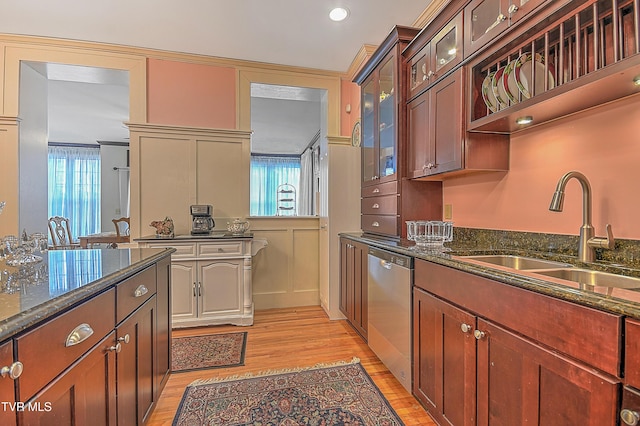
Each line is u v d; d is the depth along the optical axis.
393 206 2.39
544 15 1.30
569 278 1.31
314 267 3.64
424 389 1.61
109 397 1.11
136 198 3.14
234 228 3.15
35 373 0.75
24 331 0.72
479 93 1.76
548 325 0.94
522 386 1.03
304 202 7.54
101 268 1.25
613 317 0.77
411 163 2.29
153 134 3.18
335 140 3.54
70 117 5.12
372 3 2.41
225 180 3.37
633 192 1.27
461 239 2.22
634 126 1.26
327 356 2.33
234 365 2.20
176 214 3.24
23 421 0.70
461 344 1.32
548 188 1.62
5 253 1.29
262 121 5.43
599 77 1.10
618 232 1.32
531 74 1.45
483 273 1.20
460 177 2.24
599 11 1.21
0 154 2.85
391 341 1.93
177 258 2.84
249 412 1.68
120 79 3.32
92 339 1.00
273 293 3.53
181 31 2.80
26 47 2.90
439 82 1.96
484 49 1.61
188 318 2.88
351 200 3.20
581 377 0.84
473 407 1.25
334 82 3.61
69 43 2.96
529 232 1.72
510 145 1.84
